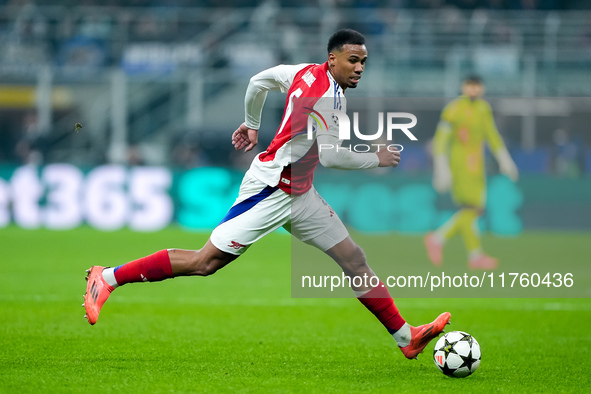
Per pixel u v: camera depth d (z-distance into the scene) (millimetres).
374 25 72625
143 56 69938
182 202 60906
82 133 65375
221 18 74188
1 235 54000
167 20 72625
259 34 72312
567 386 17562
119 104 65312
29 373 17750
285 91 18516
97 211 60312
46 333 23172
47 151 64750
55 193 60250
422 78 66875
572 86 66375
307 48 69812
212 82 68688
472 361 18047
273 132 63656
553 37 68688
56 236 53875
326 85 17547
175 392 16234
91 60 70125
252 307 29312
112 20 71625
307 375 18234
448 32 69500
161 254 18000
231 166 64500
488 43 69188
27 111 66188
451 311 29328
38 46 69750
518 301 31906
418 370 19047
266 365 19328
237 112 69500
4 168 60188
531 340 23500
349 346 22203
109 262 41375
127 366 18812
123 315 27047
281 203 17719
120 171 60531
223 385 16969
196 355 20422
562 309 29859
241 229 17719
